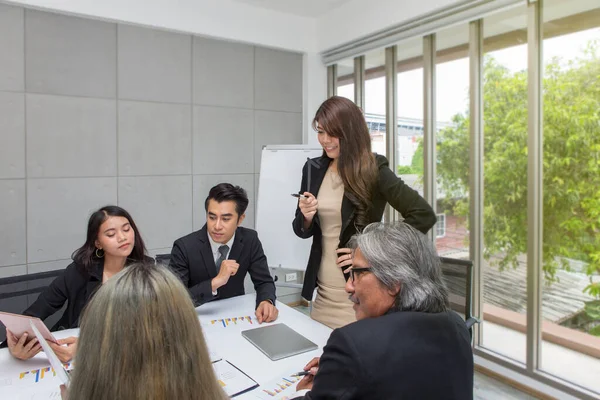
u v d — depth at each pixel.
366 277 0.96
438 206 3.19
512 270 2.75
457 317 0.99
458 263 2.00
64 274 1.80
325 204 1.87
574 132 2.39
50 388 1.21
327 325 1.85
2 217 2.84
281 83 4.05
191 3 3.42
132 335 0.58
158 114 3.41
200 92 3.61
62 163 3.03
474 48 2.79
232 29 3.63
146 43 3.32
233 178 3.82
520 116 2.63
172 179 3.50
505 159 2.74
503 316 2.86
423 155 3.21
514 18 2.62
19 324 1.31
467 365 0.90
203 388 0.62
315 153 3.04
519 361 2.66
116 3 3.10
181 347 0.61
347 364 0.80
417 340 0.84
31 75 2.89
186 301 0.64
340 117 1.72
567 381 2.39
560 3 2.39
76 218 3.10
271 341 1.53
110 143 3.21
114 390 0.57
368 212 1.79
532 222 2.51
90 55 3.10
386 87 3.51
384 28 3.32
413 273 0.94
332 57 3.99
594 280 2.38
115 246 1.69
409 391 0.79
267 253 3.11
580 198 2.39
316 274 1.93
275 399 1.16
